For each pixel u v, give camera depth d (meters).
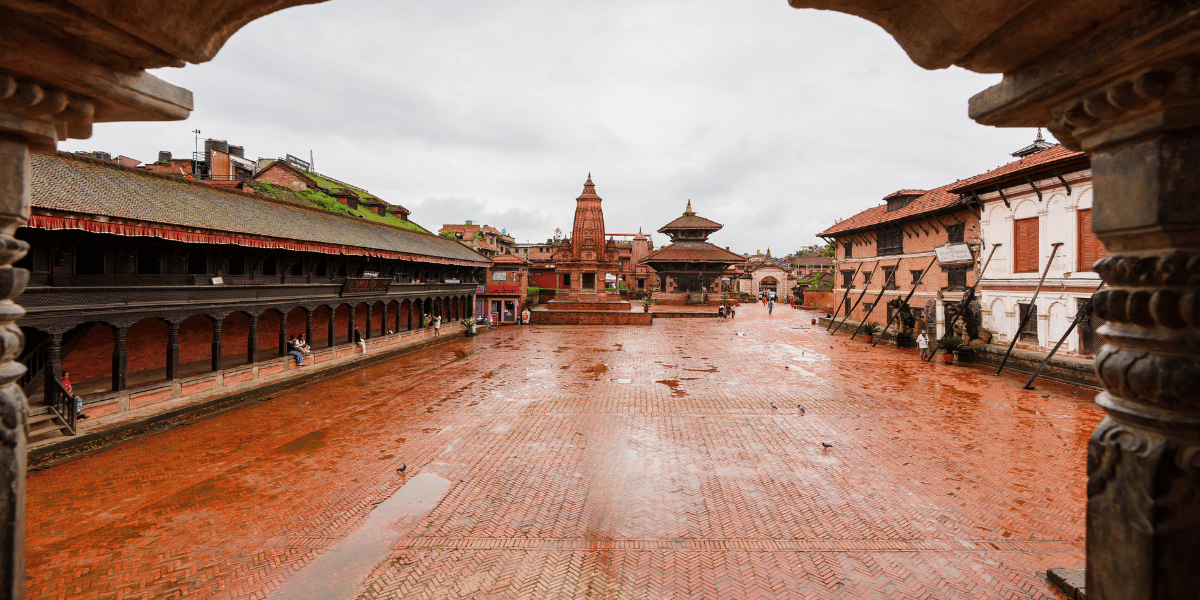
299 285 21.16
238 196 21.47
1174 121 2.52
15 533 2.83
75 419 12.46
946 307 27.28
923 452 12.16
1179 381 2.51
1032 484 10.27
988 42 2.92
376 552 8.04
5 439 2.78
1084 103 2.81
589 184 52.16
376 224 32.19
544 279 65.94
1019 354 22.28
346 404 17.08
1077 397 17.55
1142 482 2.71
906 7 3.13
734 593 7.00
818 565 7.62
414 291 32.41
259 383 18.34
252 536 8.49
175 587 7.15
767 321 50.16
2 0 2.23
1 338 2.77
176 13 2.66
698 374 22.52
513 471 11.26
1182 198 2.55
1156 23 2.23
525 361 26.31
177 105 3.41
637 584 7.22
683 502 9.71
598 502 9.74
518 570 7.56
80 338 15.65
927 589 7.02
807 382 20.58
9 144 2.82
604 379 21.44
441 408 16.56
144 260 15.16
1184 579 2.60
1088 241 19.42
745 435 13.69
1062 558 7.69
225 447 12.73
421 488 10.38
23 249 2.96
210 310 16.84
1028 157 23.11
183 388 15.64
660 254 71.12
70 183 13.60
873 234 37.75
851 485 10.38
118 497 9.90
